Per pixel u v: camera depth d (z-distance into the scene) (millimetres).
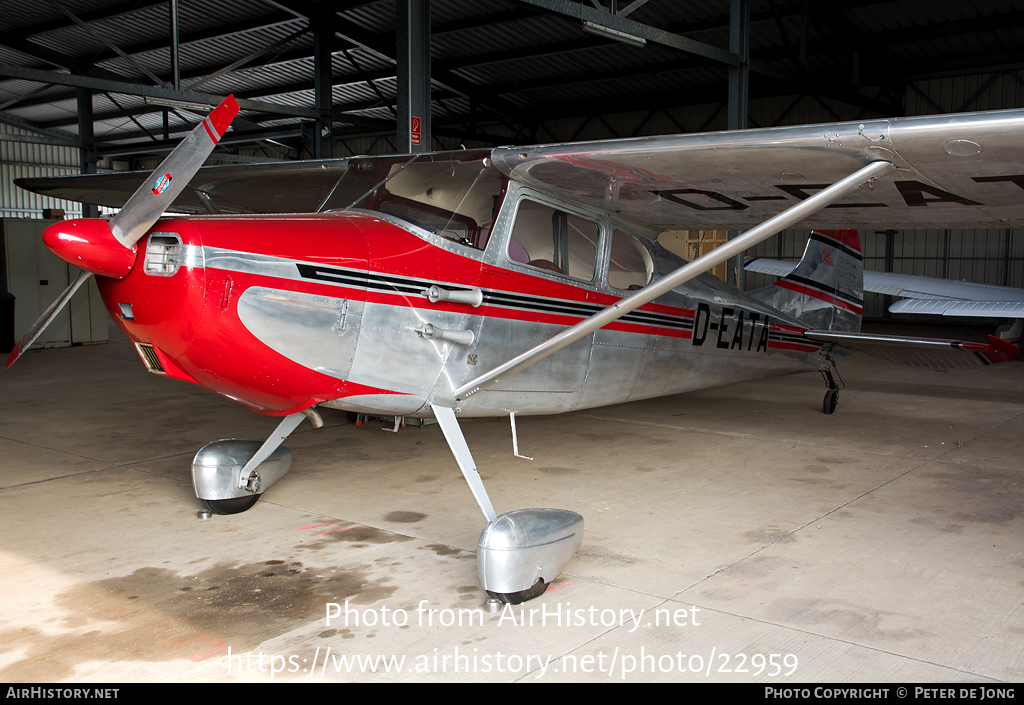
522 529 2732
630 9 8117
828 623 2543
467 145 19719
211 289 2740
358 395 3201
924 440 5316
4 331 9344
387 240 3213
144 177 5820
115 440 5141
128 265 2736
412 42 6773
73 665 2260
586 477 4336
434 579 2916
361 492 4031
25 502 3816
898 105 15367
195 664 2270
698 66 15039
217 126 2707
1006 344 5418
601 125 18906
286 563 3064
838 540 3338
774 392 7398
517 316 3662
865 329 14406
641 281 4473
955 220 3742
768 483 4234
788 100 16453
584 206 4027
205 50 16109
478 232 3508
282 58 16406
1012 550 3221
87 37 15844
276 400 3168
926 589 2820
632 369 4520
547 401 4047
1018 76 14125
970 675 2211
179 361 2943
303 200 5891
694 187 3584
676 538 3363
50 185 6469
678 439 5312
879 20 12938
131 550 3193
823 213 3869
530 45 15156
